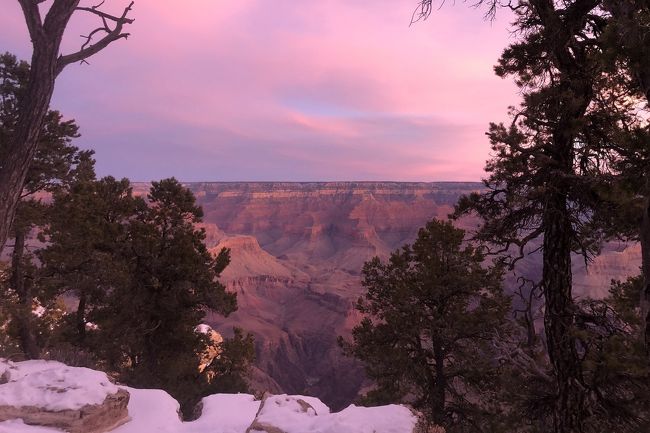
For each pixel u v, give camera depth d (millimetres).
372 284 17641
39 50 6957
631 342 7234
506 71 9391
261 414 7781
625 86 8570
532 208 9148
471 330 14734
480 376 14578
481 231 9961
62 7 6930
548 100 8562
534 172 8891
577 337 7895
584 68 8680
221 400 10992
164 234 20922
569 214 8914
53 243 20125
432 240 16203
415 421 7336
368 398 16109
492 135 8820
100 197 20078
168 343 19938
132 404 9852
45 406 7871
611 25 6191
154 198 21094
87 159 23469
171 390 17844
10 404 7773
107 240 19297
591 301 9016
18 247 20391
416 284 16203
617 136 6672
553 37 8578
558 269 8828
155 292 19531
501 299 14953
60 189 21656
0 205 6816
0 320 16562
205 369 21562
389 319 16266
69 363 12883
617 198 6664
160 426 8984
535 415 9930
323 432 6781
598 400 8641
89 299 21281
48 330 18844
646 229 6930
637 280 10273
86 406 8070
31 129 7004
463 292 15641
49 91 7117
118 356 19281
